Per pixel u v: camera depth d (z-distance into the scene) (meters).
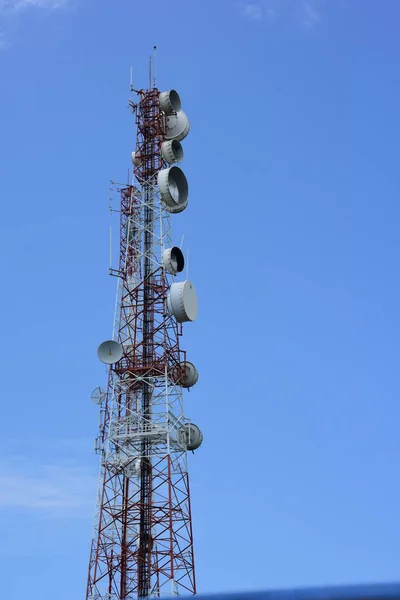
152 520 79.69
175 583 77.19
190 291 85.56
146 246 91.12
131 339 87.50
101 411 85.38
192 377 86.88
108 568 79.06
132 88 99.06
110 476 82.69
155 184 93.69
